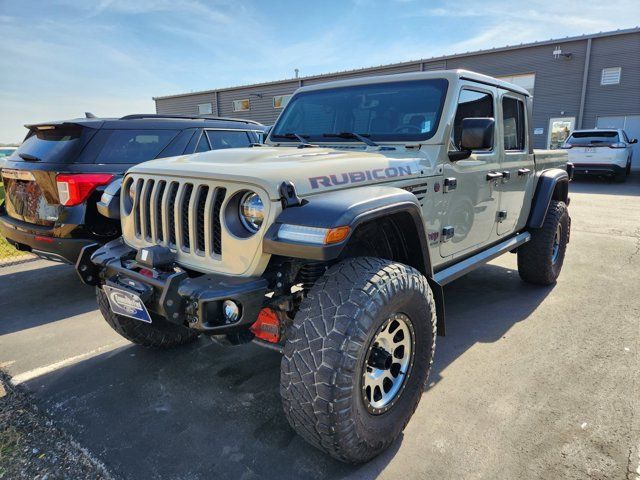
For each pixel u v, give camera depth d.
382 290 2.03
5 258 6.24
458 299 4.54
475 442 2.38
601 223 8.37
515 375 3.04
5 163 4.84
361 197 2.11
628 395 2.78
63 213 4.14
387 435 2.22
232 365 3.27
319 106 3.61
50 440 2.45
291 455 2.31
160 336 3.34
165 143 5.11
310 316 1.98
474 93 3.38
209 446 2.39
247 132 6.07
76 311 4.38
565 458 2.24
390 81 3.36
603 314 4.08
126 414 2.68
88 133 4.43
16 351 3.52
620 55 19.64
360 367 1.98
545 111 21.66
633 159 20.45
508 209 4.05
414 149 3.03
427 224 2.92
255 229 2.11
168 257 2.31
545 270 4.68
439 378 3.02
